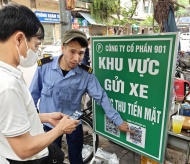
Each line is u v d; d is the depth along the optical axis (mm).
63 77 1383
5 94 656
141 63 1147
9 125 673
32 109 850
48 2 10109
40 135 818
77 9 7859
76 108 1517
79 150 1736
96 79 1423
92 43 1398
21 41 727
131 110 1283
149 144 1232
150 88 1141
